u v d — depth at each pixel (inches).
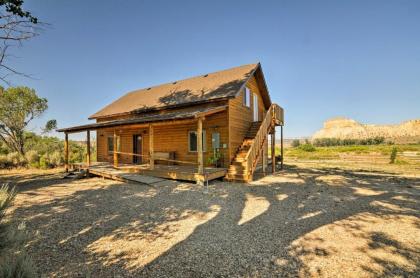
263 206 281.6
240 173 462.0
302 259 152.5
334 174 583.2
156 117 496.4
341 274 134.9
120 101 827.4
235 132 533.3
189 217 241.1
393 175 562.9
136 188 390.6
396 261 149.6
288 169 709.9
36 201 306.5
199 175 413.7
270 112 592.7
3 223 108.6
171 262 149.3
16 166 762.2
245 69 621.3
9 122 903.1
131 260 152.2
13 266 93.3
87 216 243.6
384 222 223.8
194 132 559.2
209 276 133.2
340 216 242.2
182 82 743.7
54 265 145.9
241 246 172.1
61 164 788.0
